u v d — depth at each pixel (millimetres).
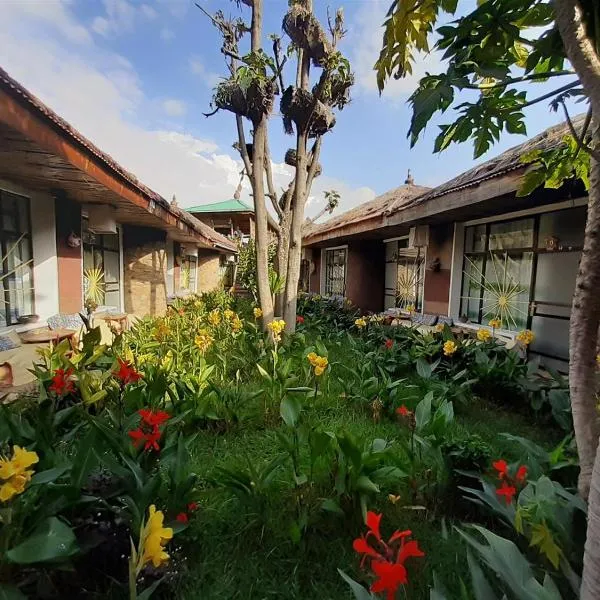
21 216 3959
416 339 4531
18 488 1061
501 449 2467
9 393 2754
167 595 1335
